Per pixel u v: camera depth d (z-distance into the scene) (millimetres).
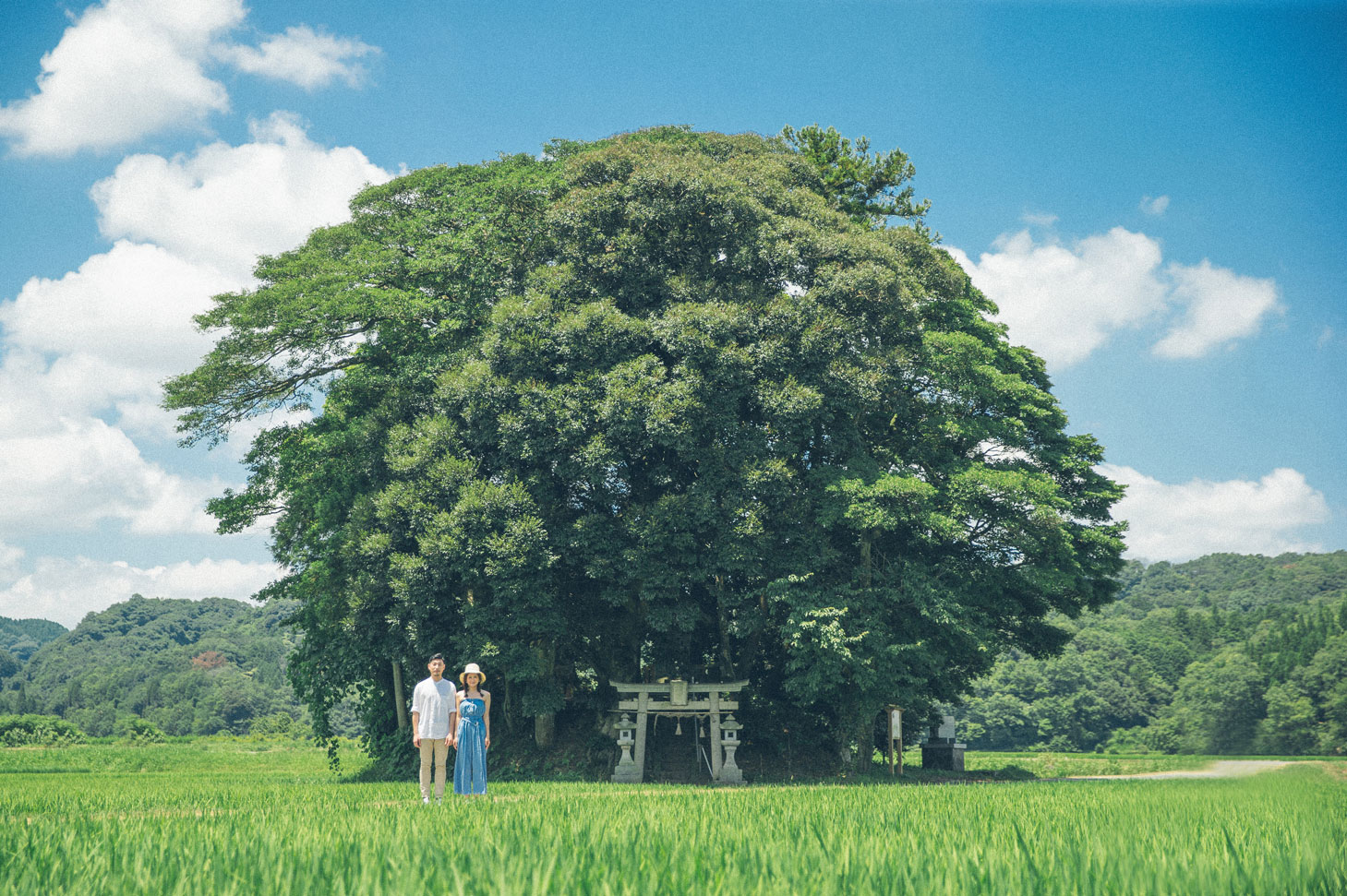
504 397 25156
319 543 29750
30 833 5414
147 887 3689
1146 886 3531
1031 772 34375
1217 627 111750
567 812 7582
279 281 31016
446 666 26359
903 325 27469
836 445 27406
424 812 8094
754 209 26984
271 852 4508
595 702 28938
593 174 28109
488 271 29266
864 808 8344
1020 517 26922
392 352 30219
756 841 4871
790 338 25609
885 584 27047
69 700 178375
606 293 26984
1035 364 33688
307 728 148875
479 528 24031
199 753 55875
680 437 23938
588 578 27766
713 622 28828
